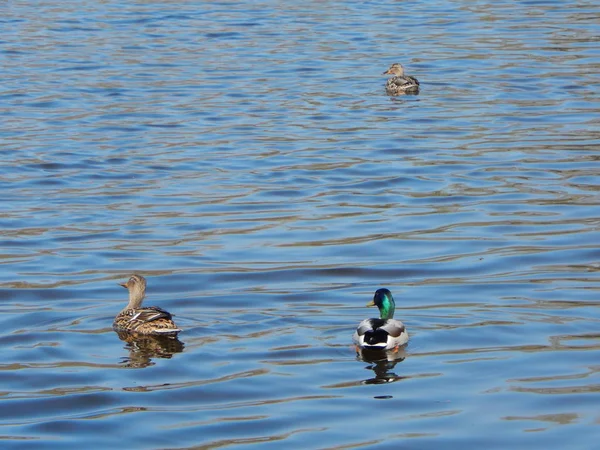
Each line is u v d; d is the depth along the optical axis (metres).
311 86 40.03
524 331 17.53
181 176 28.22
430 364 16.25
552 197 25.91
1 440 14.05
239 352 16.70
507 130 33.00
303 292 19.66
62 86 39.91
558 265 21.09
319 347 16.91
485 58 44.59
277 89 39.53
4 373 16.14
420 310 18.64
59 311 18.75
